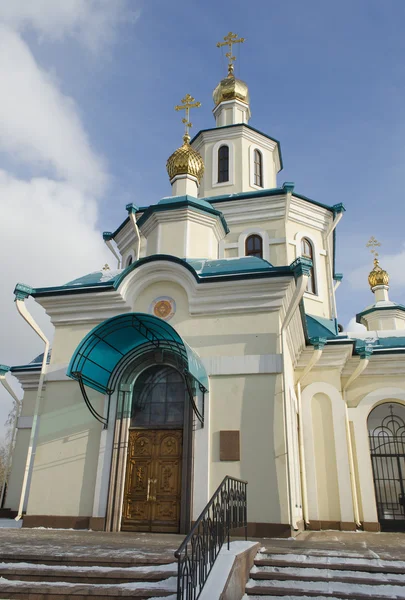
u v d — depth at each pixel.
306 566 7.04
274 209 17.98
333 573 6.89
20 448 17.56
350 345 14.47
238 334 11.48
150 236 15.27
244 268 12.32
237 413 10.82
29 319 12.38
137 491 10.94
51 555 6.86
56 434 11.72
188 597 5.23
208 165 20.36
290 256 17.88
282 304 11.50
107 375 11.79
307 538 10.21
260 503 10.03
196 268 12.70
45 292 12.53
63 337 12.61
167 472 10.97
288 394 11.37
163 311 12.13
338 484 13.48
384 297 24.67
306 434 14.09
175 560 6.59
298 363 14.82
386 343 16.14
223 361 11.27
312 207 18.77
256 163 20.59
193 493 10.38
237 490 8.29
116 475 11.00
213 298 11.81
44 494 11.23
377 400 14.95
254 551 7.39
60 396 12.05
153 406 11.64
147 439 11.35
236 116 22.28
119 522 10.65
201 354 11.47
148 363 11.97
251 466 10.34
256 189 19.84
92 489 11.05
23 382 18.48
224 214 18.28
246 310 11.62
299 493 12.70
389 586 6.50
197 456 10.66
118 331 10.98
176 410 11.49
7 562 6.90
